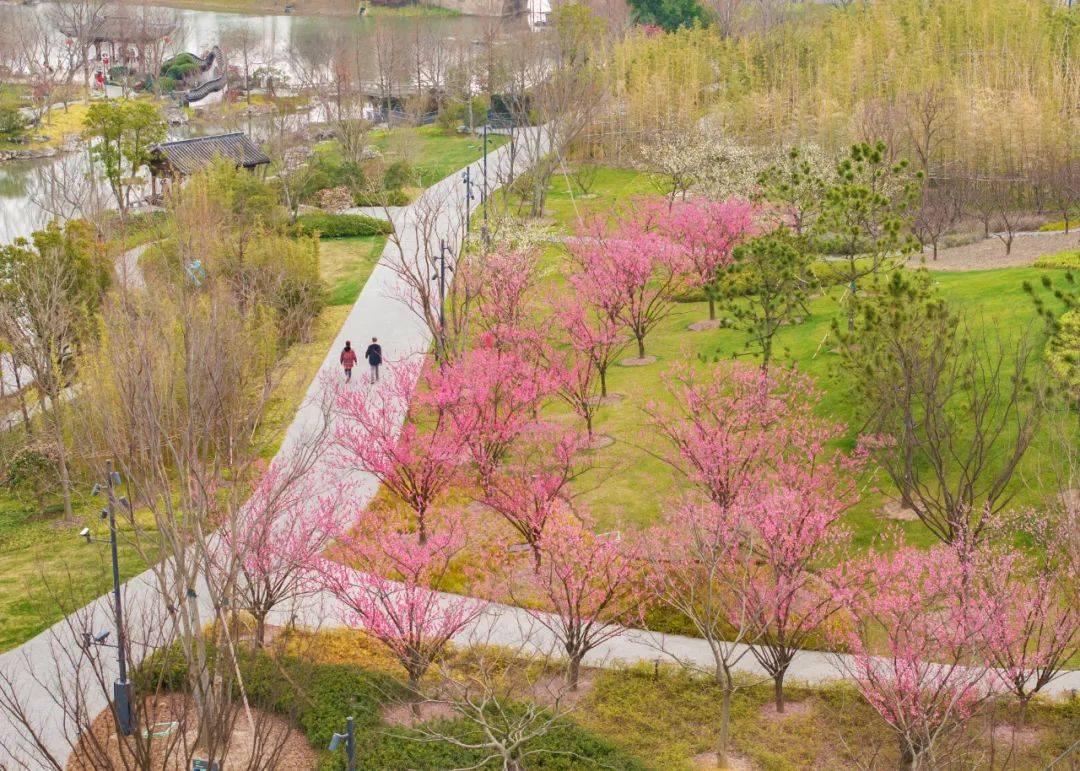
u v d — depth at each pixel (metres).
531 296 56.28
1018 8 88.38
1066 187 66.31
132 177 79.50
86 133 80.31
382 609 31.52
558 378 43.09
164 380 27.42
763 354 45.81
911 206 62.59
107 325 30.56
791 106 87.06
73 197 74.00
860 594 30.16
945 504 34.19
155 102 126.06
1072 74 80.00
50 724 28.52
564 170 82.19
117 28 142.25
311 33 145.75
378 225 74.81
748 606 30.83
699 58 96.88
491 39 115.81
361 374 52.16
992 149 71.56
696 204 61.06
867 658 27.08
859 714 29.14
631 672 31.16
